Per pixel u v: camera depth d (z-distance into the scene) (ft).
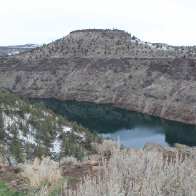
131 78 497.05
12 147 118.32
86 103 499.92
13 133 149.48
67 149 136.67
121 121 362.33
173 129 323.98
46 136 157.07
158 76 466.70
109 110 437.17
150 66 495.00
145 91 448.24
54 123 177.78
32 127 167.73
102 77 538.88
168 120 373.81
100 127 325.42
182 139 281.13
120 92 483.92
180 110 376.48
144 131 306.35
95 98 509.76
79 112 417.28
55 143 155.33
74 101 523.70
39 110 190.39
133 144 248.32
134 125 339.36
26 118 175.01
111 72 536.83
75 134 171.01
